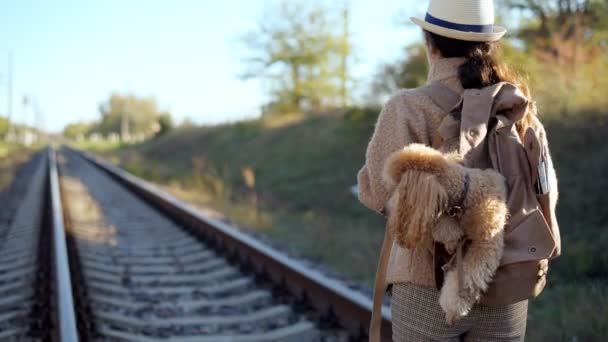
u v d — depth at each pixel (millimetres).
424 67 13352
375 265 7375
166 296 5938
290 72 30219
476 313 1977
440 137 2031
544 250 1924
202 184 19219
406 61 13844
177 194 16578
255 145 26344
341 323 4812
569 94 10188
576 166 8844
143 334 4758
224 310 5406
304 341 4559
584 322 4574
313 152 20219
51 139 156000
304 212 13781
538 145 1985
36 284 6000
